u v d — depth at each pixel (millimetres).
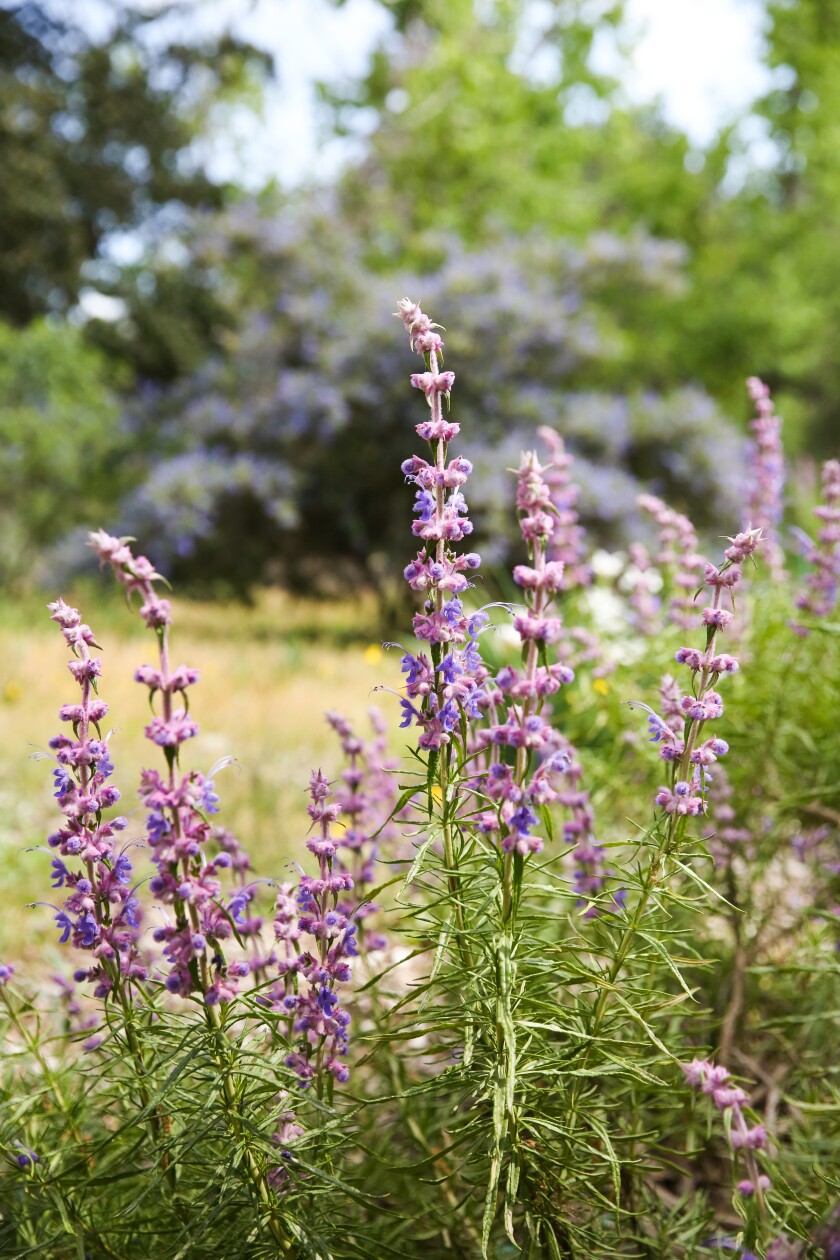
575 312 15930
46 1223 1991
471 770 2395
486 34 21031
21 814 5445
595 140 25016
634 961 2053
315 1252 1807
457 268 14117
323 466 13859
